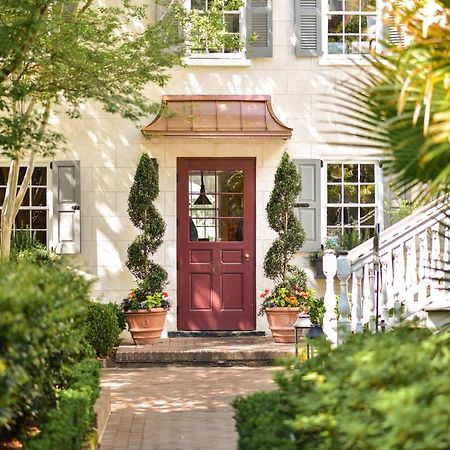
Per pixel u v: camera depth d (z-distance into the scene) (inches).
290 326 588.1
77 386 328.5
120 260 617.3
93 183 617.9
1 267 251.1
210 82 619.8
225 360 557.6
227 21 622.8
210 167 622.5
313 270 616.4
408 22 252.5
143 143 619.2
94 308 548.4
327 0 624.4
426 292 496.7
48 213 617.3
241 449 241.4
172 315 621.6
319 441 206.2
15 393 235.8
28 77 463.2
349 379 196.9
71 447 275.3
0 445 295.6
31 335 231.1
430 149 235.3
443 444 148.2
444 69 230.1
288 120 621.9
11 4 406.0
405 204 604.7
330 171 625.0
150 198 605.3
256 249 622.2
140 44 495.8
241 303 625.9
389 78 245.9
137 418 410.0
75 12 491.8
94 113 617.6
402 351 196.7
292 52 623.5
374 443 160.2
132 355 556.4
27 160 616.4
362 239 619.2
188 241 624.4
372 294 493.4
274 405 254.4
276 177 610.9
